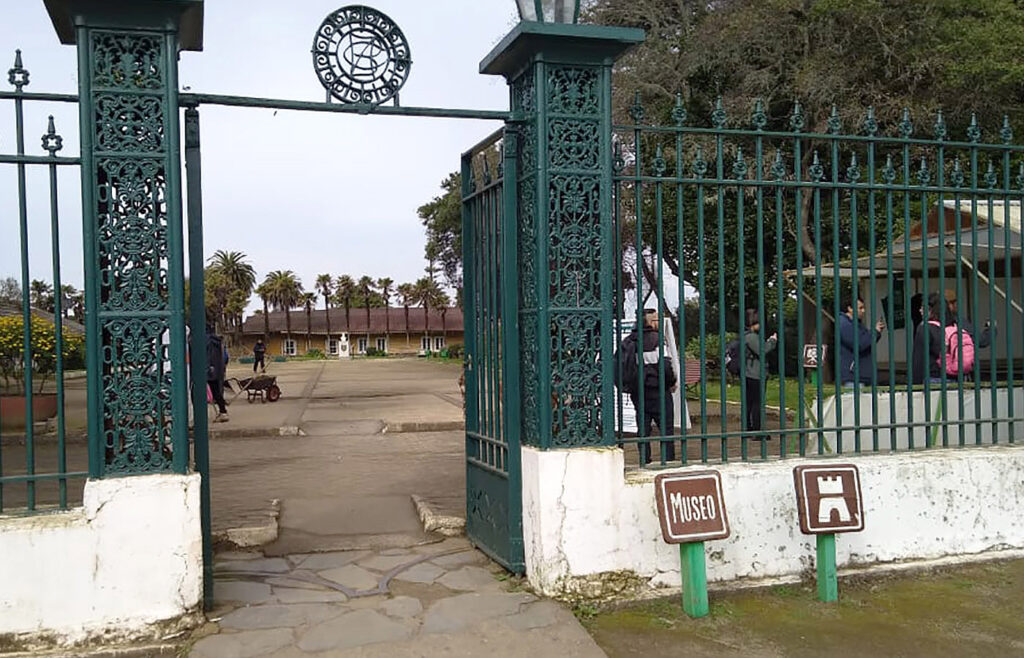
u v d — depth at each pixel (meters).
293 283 93.94
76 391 21.34
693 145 16.28
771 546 5.64
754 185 5.71
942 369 6.37
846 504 5.36
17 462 10.50
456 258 40.44
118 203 4.59
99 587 4.55
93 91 4.56
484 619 4.93
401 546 6.50
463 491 8.75
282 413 17.83
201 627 4.76
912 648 4.71
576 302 5.36
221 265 94.31
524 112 5.50
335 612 5.03
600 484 5.32
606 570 5.32
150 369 4.66
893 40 16.89
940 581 5.76
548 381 5.30
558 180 5.31
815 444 7.67
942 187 6.11
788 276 17.23
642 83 19.52
